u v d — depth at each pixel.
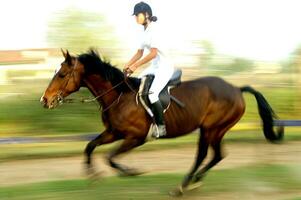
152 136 8.91
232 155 13.58
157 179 9.96
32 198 8.55
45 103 8.63
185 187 8.88
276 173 10.59
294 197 8.76
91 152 8.91
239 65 20.92
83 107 16.66
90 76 8.82
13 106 16.62
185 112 9.02
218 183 9.69
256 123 17.56
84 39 17.98
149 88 8.77
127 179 9.89
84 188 9.21
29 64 18.12
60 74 8.69
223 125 9.52
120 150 8.73
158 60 8.95
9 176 10.99
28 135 16.38
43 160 13.16
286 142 16.11
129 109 8.70
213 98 9.34
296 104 20.61
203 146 9.42
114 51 18.20
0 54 18.41
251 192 9.15
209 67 20.47
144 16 8.76
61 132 16.59
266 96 20.45
